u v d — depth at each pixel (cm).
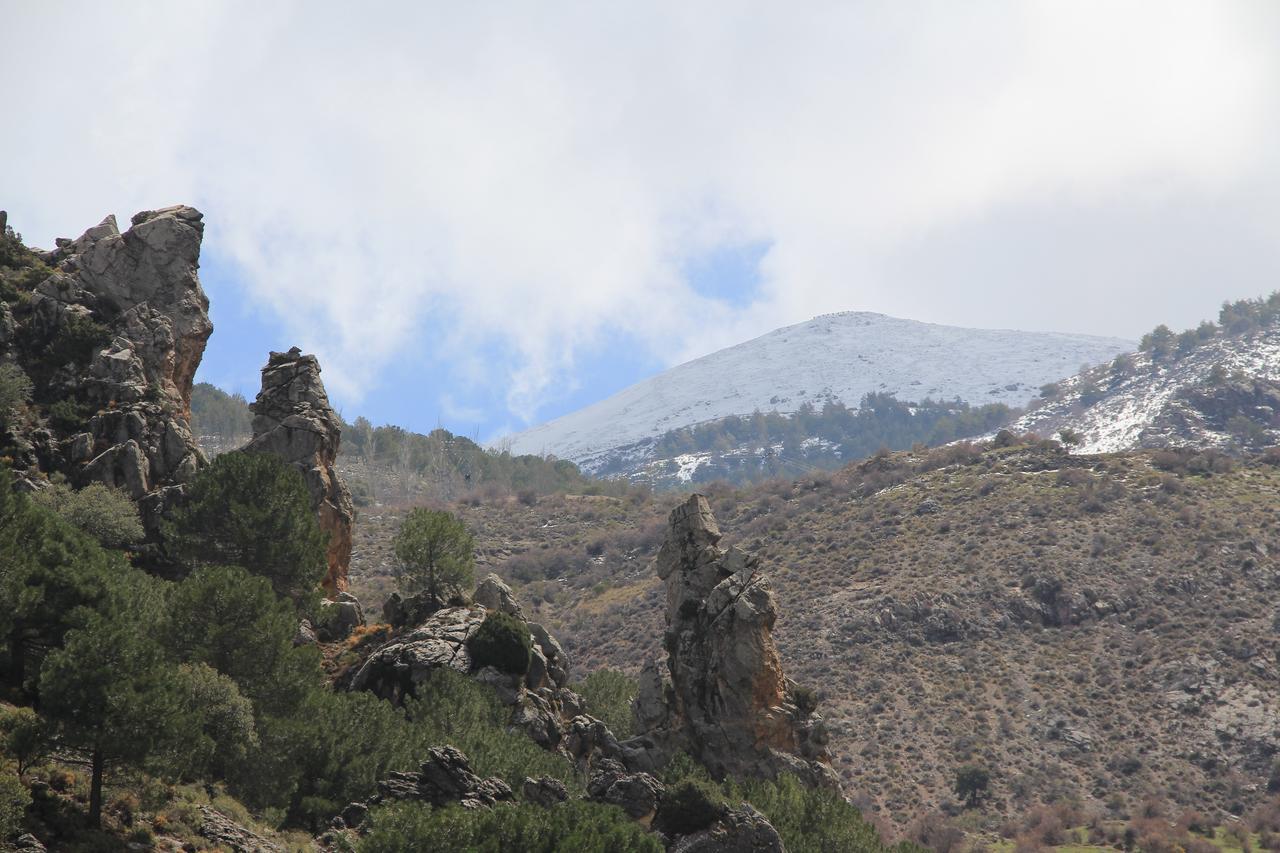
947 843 13350
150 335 10231
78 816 5312
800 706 7575
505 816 5319
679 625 7750
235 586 7150
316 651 7538
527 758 7069
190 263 10756
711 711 7412
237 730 6381
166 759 5622
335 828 6219
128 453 9306
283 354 10475
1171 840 13212
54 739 5353
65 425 9519
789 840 6419
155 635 6938
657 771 7394
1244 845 13138
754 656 7425
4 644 6003
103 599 6456
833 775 7325
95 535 8550
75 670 5356
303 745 6819
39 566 6241
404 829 5216
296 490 9162
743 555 7819
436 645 8438
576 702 8838
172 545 8788
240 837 5806
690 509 8075
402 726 7300
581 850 5125
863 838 6725
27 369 9906
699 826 6153
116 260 10600
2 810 4769
